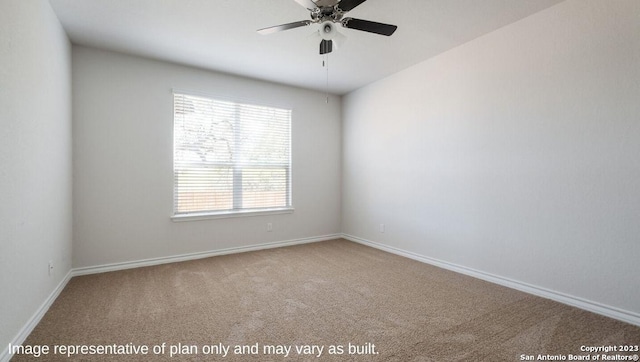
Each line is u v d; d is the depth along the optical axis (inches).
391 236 161.6
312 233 187.3
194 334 76.8
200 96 149.2
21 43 72.1
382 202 167.2
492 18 103.2
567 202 94.0
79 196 121.8
